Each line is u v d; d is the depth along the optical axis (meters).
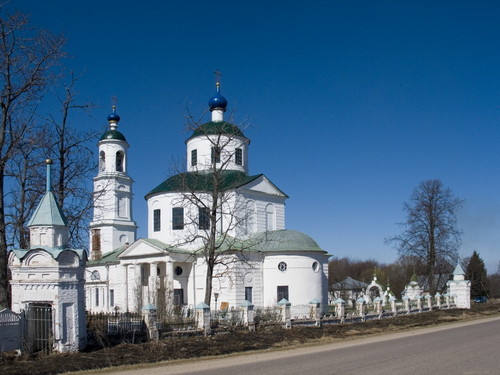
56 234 26.34
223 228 53.44
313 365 22.33
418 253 71.06
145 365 23.25
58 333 24.56
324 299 53.22
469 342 29.89
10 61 31.42
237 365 23.08
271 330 34.81
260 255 50.31
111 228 68.56
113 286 59.81
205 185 49.38
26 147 34.19
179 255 51.88
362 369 20.80
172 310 39.47
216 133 51.66
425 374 19.28
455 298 64.12
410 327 42.38
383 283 119.50
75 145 37.19
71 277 25.41
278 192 58.12
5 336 23.50
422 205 71.69
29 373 20.88
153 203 56.47
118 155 71.25
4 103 31.67
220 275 42.94
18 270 25.31
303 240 50.94
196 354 26.20
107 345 26.77
